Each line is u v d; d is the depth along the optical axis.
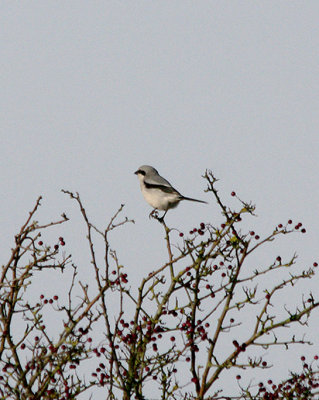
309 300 10.81
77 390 10.48
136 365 10.91
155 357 10.97
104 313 10.88
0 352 10.84
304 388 11.24
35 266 11.08
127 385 10.70
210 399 10.96
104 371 10.98
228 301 11.32
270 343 10.70
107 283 11.11
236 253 11.49
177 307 11.62
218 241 11.60
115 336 10.84
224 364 10.84
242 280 11.42
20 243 11.38
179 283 11.68
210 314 11.34
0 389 10.31
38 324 10.91
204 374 11.05
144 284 11.88
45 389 10.23
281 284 10.95
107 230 11.34
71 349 10.41
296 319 10.67
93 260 11.29
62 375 10.47
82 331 10.67
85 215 11.42
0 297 11.08
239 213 11.61
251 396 11.00
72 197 11.43
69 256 11.21
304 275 10.91
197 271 11.66
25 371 10.60
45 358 10.54
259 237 11.63
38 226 11.35
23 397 10.17
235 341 10.95
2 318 10.95
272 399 11.11
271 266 11.24
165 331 11.38
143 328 11.64
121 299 11.09
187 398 10.99
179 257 11.82
